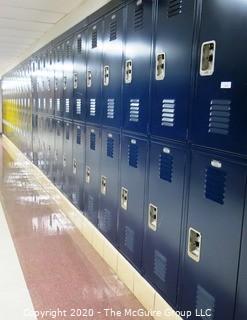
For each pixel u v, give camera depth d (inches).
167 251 85.7
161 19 85.4
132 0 100.5
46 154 232.4
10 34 236.8
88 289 106.3
